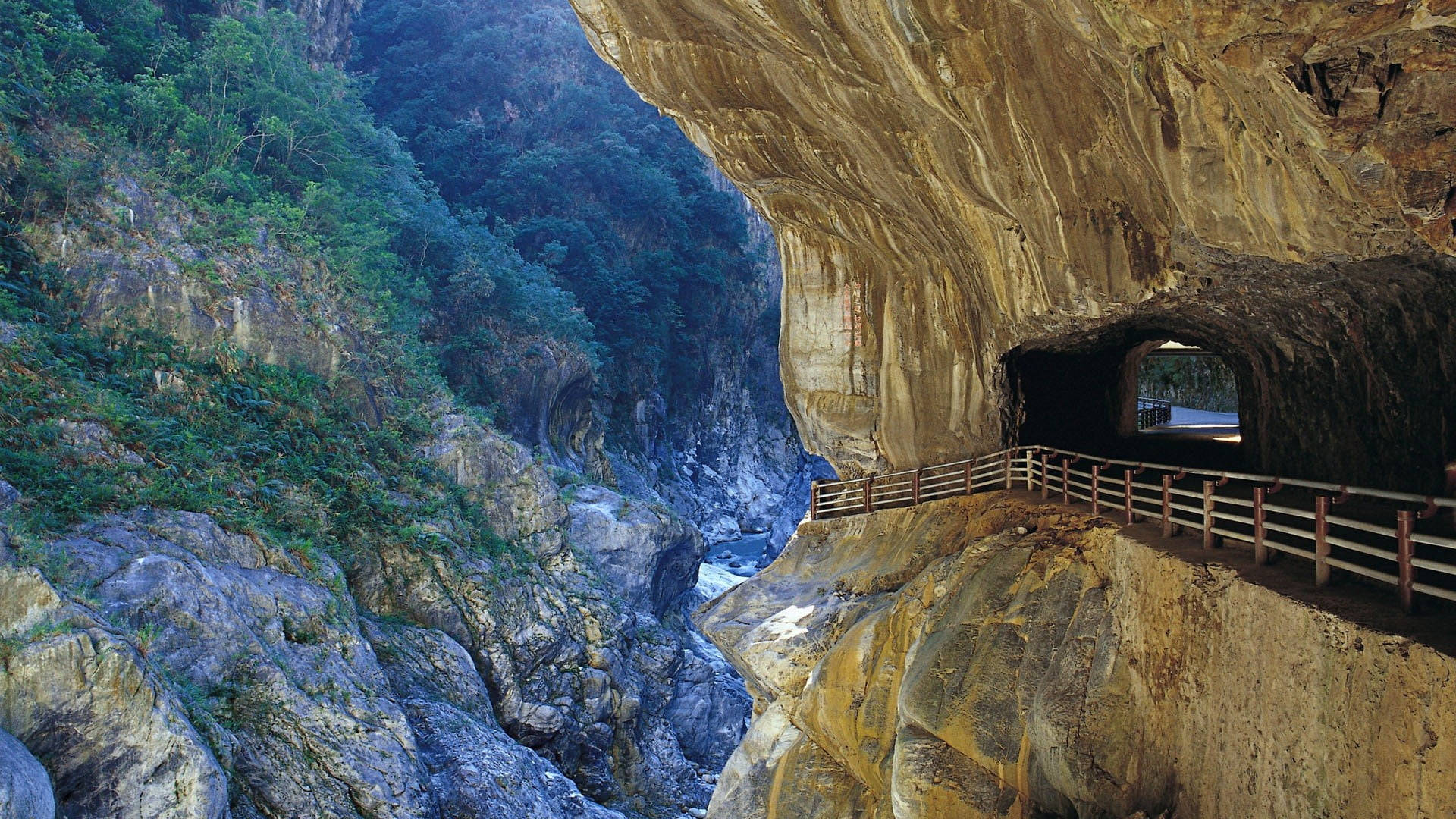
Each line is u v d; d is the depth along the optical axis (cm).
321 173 4353
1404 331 983
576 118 7938
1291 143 707
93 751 1462
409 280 4844
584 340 6225
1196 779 779
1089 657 979
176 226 3130
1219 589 786
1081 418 2175
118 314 2770
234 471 2539
